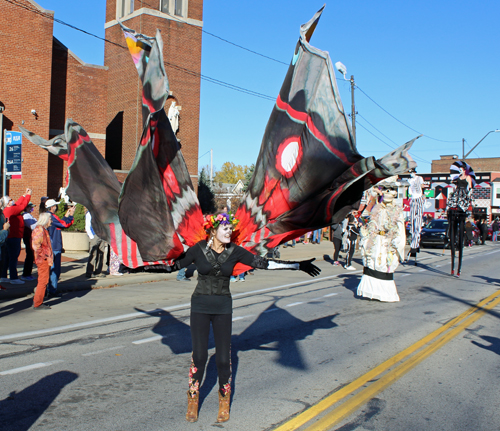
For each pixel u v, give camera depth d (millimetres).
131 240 4488
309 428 4055
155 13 27234
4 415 4160
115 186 4656
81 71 25344
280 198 4441
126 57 28188
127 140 28312
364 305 9562
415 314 8766
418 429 4082
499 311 9203
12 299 9422
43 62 22125
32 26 21844
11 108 21422
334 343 6738
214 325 4219
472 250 26703
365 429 4062
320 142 4062
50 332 7012
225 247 4270
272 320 8117
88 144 4730
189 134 28547
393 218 9898
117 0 28562
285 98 4371
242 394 4797
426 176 44719
